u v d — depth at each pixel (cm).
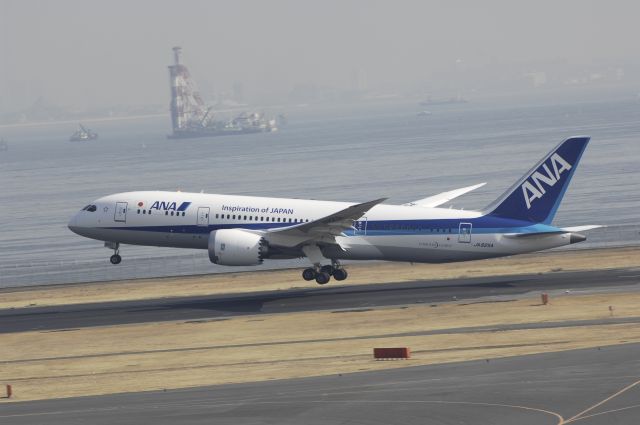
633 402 13975
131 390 17225
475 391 15125
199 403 15475
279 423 13950
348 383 16300
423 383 15900
